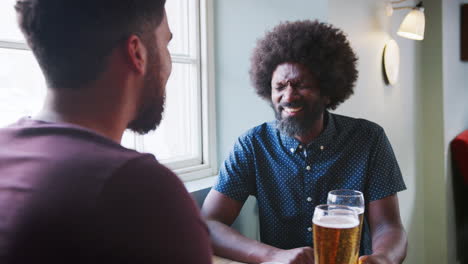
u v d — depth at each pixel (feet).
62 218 1.32
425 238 9.43
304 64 4.24
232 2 5.84
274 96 4.42
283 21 5.48
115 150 1.50
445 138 9.11
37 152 1.46
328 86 4.33
